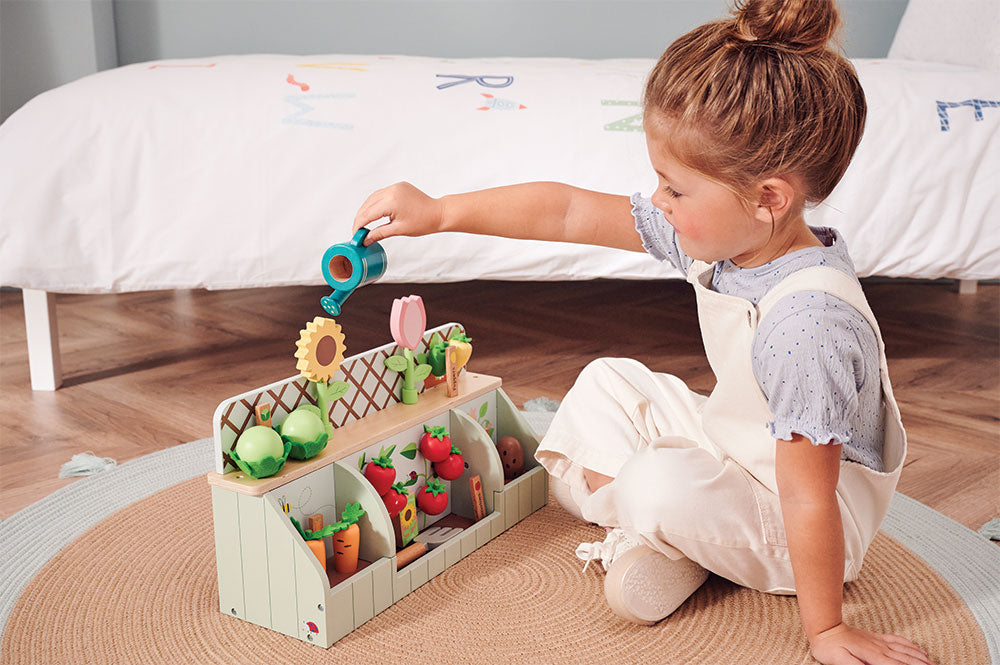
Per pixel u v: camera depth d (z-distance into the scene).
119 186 1.61
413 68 1.78
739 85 0.81
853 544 0.99
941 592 1.08
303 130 1.63
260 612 1.00
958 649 0.97
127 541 1.19
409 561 1.08
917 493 1.36
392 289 2.47
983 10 2.19
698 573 1.06
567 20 2.92
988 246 1.71
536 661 0.94
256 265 1.63
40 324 1.71
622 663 0.94
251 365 1.88
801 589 0.92
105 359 1.92
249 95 1.65
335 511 1.05
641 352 1.99
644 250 1.14
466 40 2.93
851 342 0.87
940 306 2.39
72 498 1.30
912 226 1.70
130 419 1.61
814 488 0.88
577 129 1.67
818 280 0.89
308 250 1.63
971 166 1.71
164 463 1.42
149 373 1.84
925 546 1.19
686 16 2.90
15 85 2.62
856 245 1.70
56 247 1.60
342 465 1.04
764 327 0.90
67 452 1.47
